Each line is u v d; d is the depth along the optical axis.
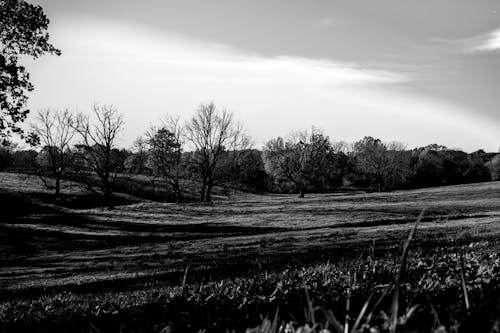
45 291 15.86
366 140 130.12
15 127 27.77
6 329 7.45
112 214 57.69
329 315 2.58
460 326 2.78
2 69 26.50
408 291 5.04
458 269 6.41
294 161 99.50
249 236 39.47
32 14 27.36
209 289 6.87
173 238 41.50
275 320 2.82
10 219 49.53
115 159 80.44
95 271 23.66
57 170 77.12
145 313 6.07
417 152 133.62
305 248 25.64
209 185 86.88
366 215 55.03
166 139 85.56
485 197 76.31
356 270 6.72
